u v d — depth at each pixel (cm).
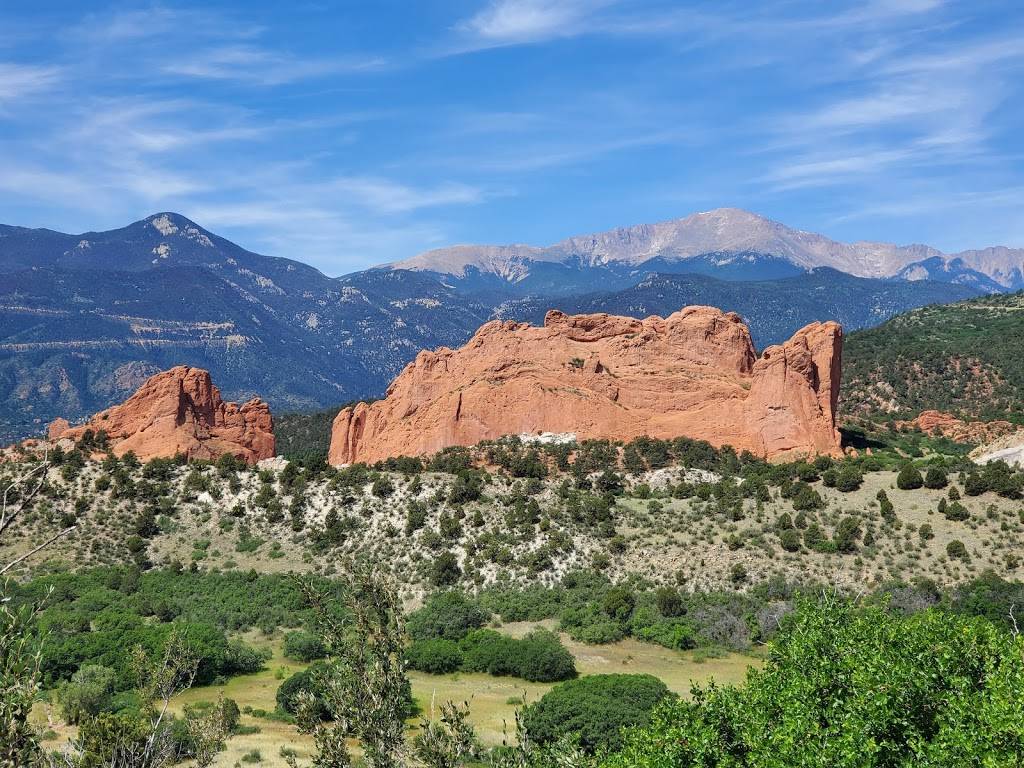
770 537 9694
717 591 9100
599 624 8738
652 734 3888
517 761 2959
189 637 7669
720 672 7612
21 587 9512
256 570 10519
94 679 6819
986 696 3728
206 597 9800
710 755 3691
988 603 7588
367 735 2639
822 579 8869
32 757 2277
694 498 10994
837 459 11712
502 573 9819
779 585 8875
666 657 8175
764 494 10419
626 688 6238
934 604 8025
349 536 10938
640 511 10831
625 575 9619
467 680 7762
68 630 8112
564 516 10688
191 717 4775
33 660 2264
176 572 10381
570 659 7712
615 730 5659
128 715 5112
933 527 9294
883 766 3528
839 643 4566
